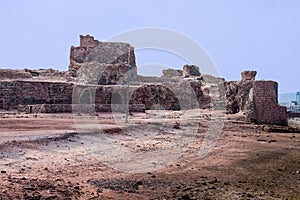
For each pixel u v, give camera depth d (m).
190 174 14.79
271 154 20.73
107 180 13.00
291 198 11.60
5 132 20.14
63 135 19.95
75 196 10.70
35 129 22.45
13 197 9.91
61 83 49.34
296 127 37.81
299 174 15.28
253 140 27.53
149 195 11.45
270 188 12.86
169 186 12.70
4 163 13.72
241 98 45.31
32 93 47.28
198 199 11.18
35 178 12.23
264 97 39.66
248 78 50.53
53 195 10.49
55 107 41.00
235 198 11.42
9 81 46.38
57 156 16.08
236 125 36.19
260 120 39.22
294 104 89.56
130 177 13.74
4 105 44.94
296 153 21.30
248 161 18.28
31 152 15.93
